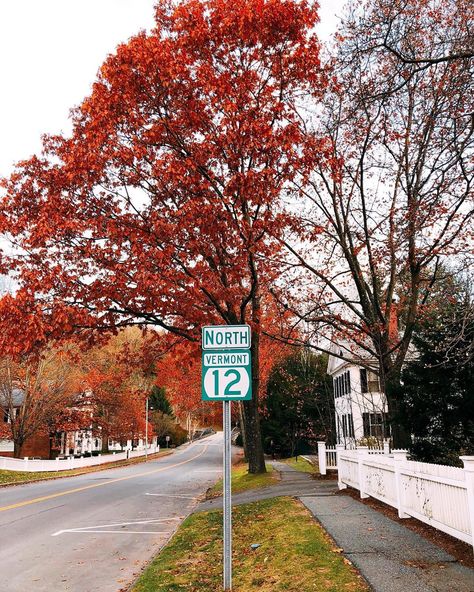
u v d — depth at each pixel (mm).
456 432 15516
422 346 15398
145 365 22078
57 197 16953
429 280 19766
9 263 16781
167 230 15078
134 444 77375
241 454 63312
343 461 15086
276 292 21109
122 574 8094
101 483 25688
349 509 11180
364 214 19719
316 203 21406
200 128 15891
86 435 64500
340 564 6715
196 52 15625
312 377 40375
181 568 7852
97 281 16391
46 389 37750
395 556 7004
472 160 13570
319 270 22797
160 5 16922
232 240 16062
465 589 5551
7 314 15273
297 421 42875
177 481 26688
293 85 16438
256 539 9289
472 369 14477
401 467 9727
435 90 15383
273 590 6062
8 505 16625
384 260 20031
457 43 9898
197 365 42375
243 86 14961
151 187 16953
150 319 18188
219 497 17062
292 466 29078
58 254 16734
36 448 52656
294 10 15008
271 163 15312
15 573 8195
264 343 35781
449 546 7430
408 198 17734
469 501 6816
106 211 17312
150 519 13664
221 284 17469
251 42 15398
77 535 11391
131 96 15492
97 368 46469
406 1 12914
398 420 16312
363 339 22969
